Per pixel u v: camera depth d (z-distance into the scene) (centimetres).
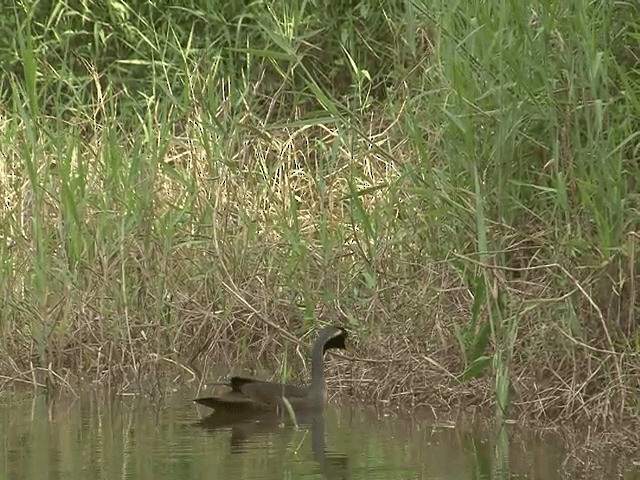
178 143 2152
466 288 1727
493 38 1662
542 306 1669
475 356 1672
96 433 1585
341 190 2133
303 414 1708
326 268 1941
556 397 1628
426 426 1622
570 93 1605
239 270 2009
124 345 1947
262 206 2109
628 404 1572
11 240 2091
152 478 1355
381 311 1869
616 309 1631
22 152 2147
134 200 2042
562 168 1681
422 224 1831
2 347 1958
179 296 2017
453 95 1728
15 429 1611
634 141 1670
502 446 1507
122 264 1970
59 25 2778
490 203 1711
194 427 1620
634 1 1666
